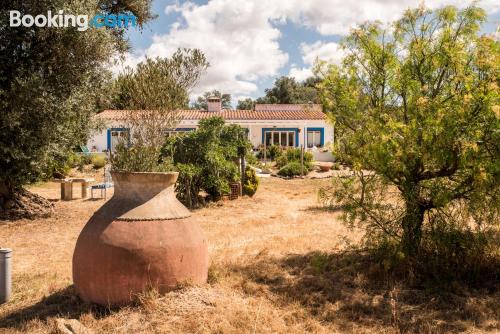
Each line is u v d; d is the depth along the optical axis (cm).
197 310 479
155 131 592
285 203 1545
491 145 544
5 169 1204
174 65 596
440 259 615
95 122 1438
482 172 530
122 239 484
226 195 1581
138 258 481
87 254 494
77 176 2423
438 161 574
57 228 1133
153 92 583
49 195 1816
